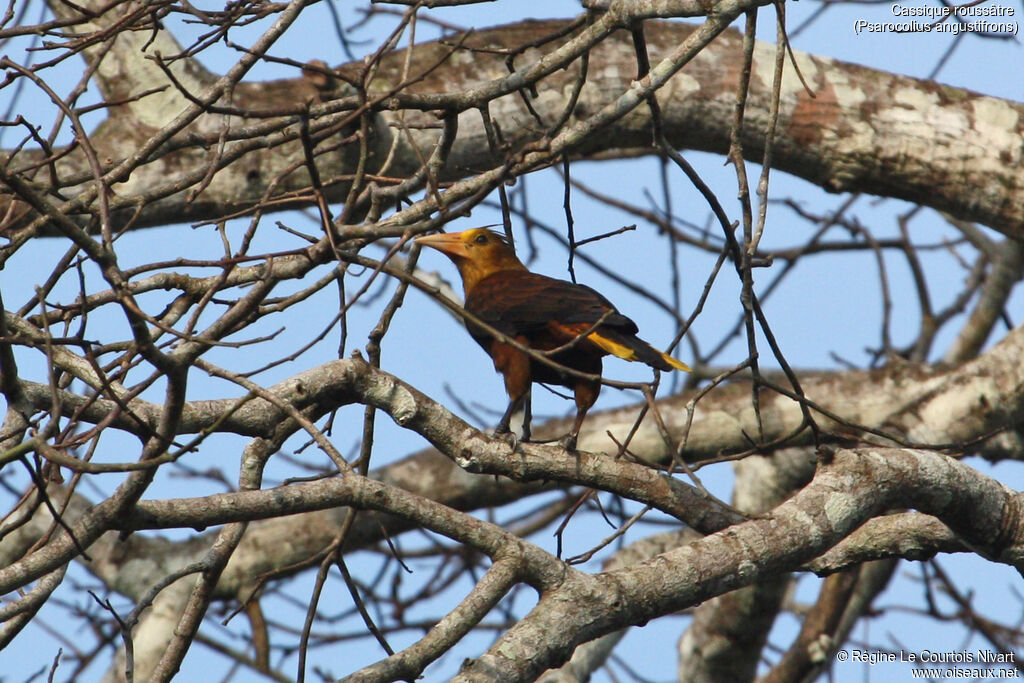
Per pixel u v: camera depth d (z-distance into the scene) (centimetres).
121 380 892
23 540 1440
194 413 956
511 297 1134
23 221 1187
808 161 1457
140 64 1340
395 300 984
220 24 988
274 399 787
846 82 1458
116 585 1545
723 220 975
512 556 865
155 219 1330
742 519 982
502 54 1059
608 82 1416
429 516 857
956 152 1435
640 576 881
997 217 1449
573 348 1092
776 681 1770
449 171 1398
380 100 909
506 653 830
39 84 816
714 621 1756
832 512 936
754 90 1430
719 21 938
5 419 881
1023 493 1034
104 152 1316
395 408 948
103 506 804
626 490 973
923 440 1538
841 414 1552
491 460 962
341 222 920
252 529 1642
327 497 845
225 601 1639
